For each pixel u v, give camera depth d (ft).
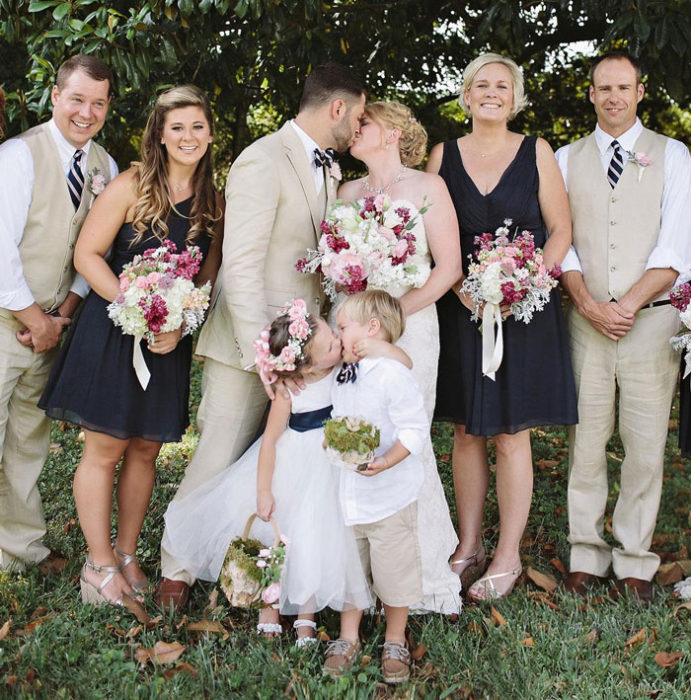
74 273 10.82
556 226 10.94
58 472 14.98
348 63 17.38
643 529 11.23
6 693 8.30
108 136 15.14
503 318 10.39
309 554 9.14
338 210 9.51
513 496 11.16
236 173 9.74
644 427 11.07
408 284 10.03
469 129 22.30
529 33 16.61
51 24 13.15
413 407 8.71
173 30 12.53
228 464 10.50
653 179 10.88
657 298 10.87
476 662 9.22
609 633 9.86
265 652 9.18
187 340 10.30
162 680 8.51
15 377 10.52
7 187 9.84
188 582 10.58
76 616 9.81
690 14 12.38
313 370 9.22
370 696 8.68
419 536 10.10
